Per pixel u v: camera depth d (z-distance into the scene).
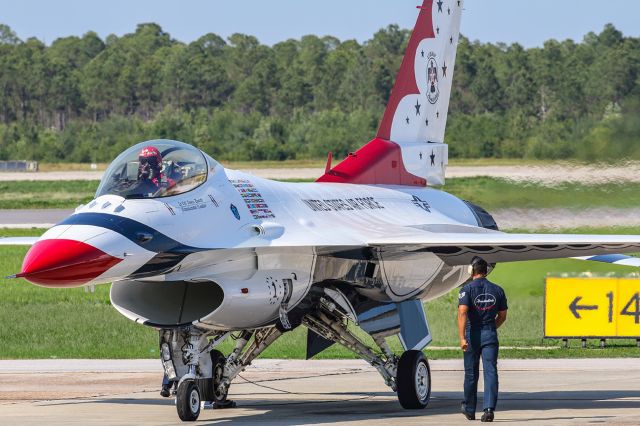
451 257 39.00
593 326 49.78
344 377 43.81
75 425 31.64
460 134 163.25
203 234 32.59
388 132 45.66
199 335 32.72
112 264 30.12
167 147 33.22
